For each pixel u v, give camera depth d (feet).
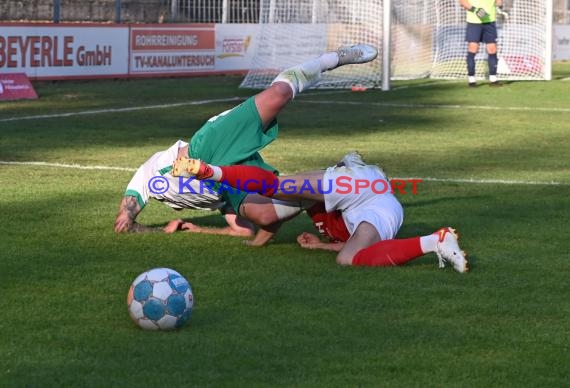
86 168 67.21
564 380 28.73
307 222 51.47
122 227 47.75
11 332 32.24
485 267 41.86
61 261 41.91
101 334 32.12
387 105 113.19
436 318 34.40
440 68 157.89
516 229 49.83
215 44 152.76
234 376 28.45
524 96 125.39
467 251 44.86
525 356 30.71
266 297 36.70
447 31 157.38
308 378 28.37
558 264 42.63
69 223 49.70
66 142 79.87
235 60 156.87
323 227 45.32
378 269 41.24
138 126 91.09
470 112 106.83
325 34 138.21
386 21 130.72
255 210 44.27
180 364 29.40
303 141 82.74
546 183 63.67
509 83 145.07
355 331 32.76
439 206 55.83
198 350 30.63
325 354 30.42
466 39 139.13
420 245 41.14
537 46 151.33
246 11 158.71
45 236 46.68
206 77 150.00
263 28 137.08
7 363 29.40
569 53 204.03
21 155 72.64
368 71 138.00
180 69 147.43
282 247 45.52
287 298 36.63
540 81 148.46
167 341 31.48
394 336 32.30
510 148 80.28
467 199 58.03
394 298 36.81
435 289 38.14
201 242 46.24
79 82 131.54
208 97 119.65
